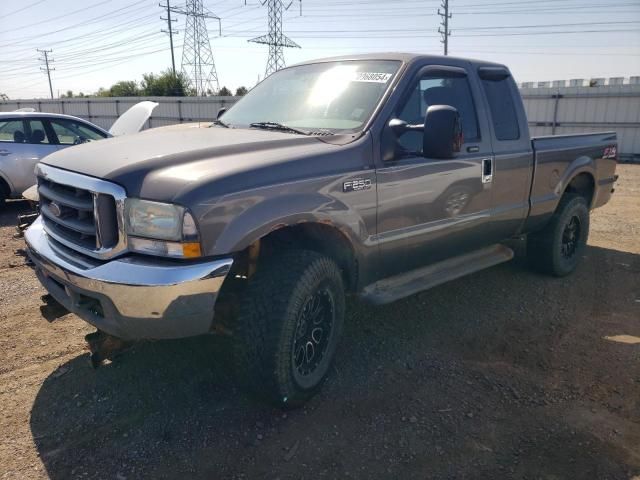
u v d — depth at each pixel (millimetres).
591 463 2846
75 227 2939
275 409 3238
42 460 2771
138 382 3479
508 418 3223
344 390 3479
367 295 3658
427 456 2877
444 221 4043
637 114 19234
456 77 4293
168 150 2980
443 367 3797
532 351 4074
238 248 2732
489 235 4648
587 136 5762
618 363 3908
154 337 2725
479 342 4195
